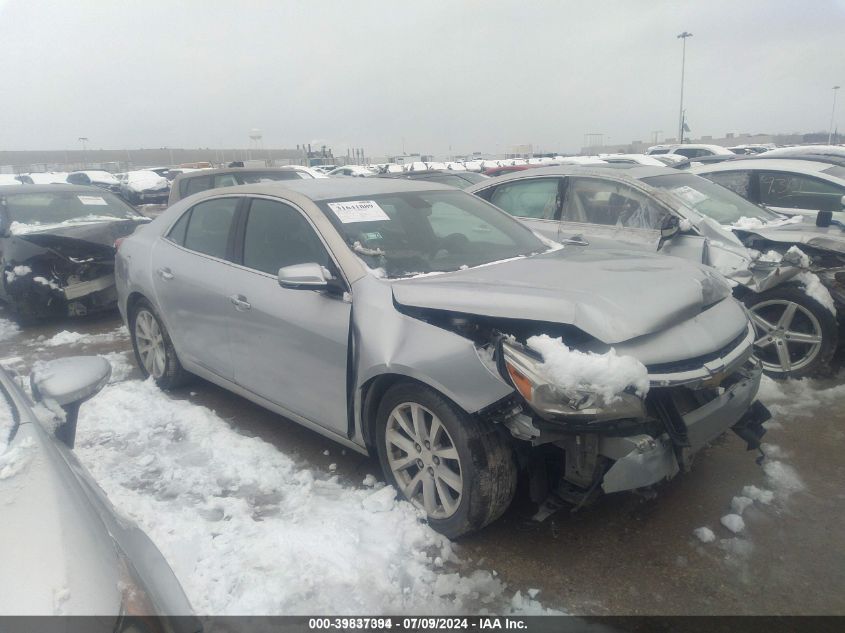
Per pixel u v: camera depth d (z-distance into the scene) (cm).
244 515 322
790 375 484
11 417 213
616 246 424
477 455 280
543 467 293
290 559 284
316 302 344
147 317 506
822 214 544
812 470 357
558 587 270
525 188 627
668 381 264
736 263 477
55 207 819
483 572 279
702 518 315
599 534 305
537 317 275
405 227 380
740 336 314
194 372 463
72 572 148
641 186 543
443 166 2402
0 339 706
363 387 322
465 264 360
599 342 271
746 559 284
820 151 966
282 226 386
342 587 269
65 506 169
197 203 468
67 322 776
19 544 152
